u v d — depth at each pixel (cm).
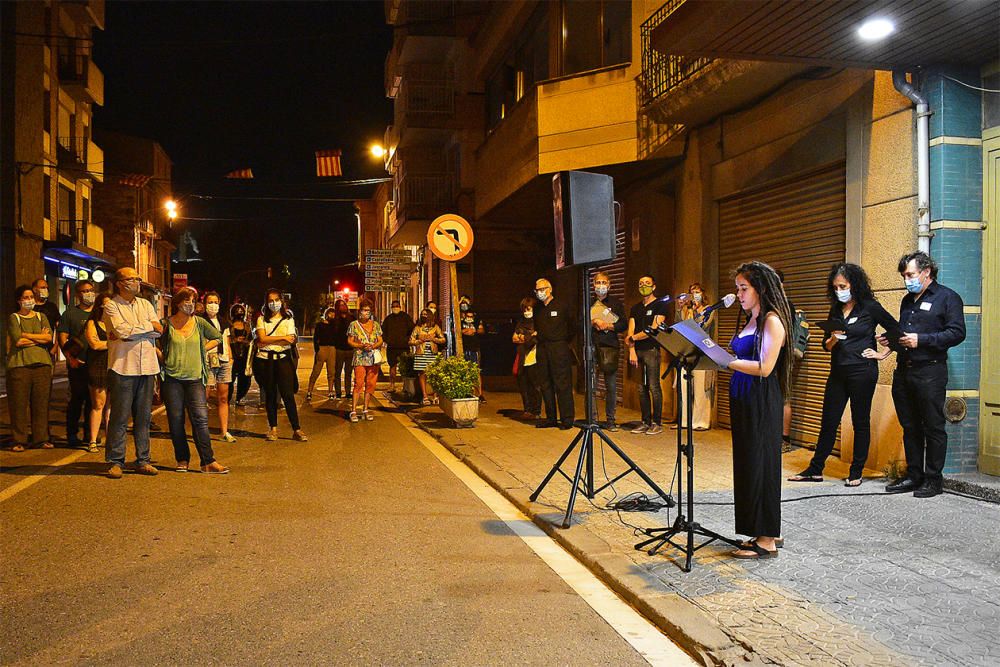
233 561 550
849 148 852
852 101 848
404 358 1570
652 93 1203
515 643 414
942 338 685
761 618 428
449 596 485
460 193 2202
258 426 1263
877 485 755
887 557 535
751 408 529
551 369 1180
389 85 3062
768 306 525
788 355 533
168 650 401
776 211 1027
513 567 545
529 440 1074
